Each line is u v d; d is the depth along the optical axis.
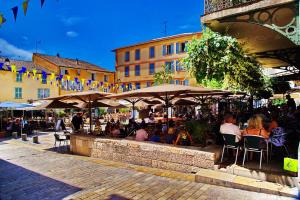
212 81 9.32
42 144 13.21
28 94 33.19
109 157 8.80
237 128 6.62
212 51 8.79
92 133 11.37
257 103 22.59
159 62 39.50
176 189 5.66
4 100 31.28
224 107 16.78
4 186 6.14
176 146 7.27
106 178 6.61
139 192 5.53
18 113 30.25
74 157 9.44
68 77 19.92
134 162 8.07
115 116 28.48
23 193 5.65
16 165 8.24
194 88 7.58
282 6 5.57
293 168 5.46
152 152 7.62
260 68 11.09
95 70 41.94
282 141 6.51
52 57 41.59
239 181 5.62
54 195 5.49
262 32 7.72
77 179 6.59
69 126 24.33
